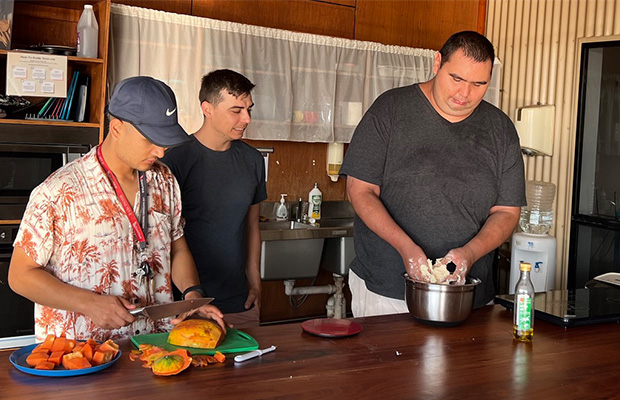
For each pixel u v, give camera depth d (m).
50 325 1.95
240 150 2.85
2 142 3.45
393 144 2.47
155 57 3.94
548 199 4.71
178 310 1.87
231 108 2.67
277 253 4.21
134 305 1.85
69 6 3.88
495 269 4.82
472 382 1.69
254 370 1.71
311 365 1.77
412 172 2.45
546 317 2.29
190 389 1.56
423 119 2.46
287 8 4.61
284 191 4.79
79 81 3.70
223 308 2.82
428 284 2.13
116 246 1.98
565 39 4.75
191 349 1.82
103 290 1.97
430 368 1.78
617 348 2.04
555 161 4.83
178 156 2.69
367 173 2.46
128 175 2.00
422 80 4.87
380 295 2.53
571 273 4.72
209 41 4.07
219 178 2.75
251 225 3.01
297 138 4.45
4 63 3.73
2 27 3.46
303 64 4.43
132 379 1.61
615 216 4.41
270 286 4.79
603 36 4.48
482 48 2.26
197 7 4.30
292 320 4.89
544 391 1.66
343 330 2.06
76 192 1.92
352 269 2.70
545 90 4.88
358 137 2.51
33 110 3.81
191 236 2.74
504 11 5.18
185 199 2.72
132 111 1.83
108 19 3.61
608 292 2.65
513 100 5.13
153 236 2.08
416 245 2.25
